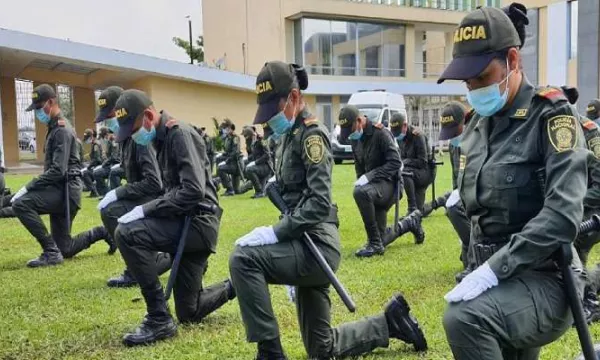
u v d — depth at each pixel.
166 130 3.84
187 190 3.72
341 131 6.43
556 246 1.89
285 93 2.97
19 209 5.96
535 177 2.02
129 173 5.03
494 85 2.03
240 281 2.96
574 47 21.11
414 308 4.29
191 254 3.94
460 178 2.28
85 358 3.53
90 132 14.34
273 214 9.74
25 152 37.25
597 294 4.03
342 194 12.04
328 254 3.08
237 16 32.75
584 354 1.99
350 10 28.55
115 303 4.67
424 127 30.77
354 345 3.27
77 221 9.30
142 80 24.27
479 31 2.01
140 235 3.68
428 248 6.61
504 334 1.95
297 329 3.92
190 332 3.90
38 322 4.23
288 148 3.08
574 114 1.99
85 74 26.55
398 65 30.69
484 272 1.98
